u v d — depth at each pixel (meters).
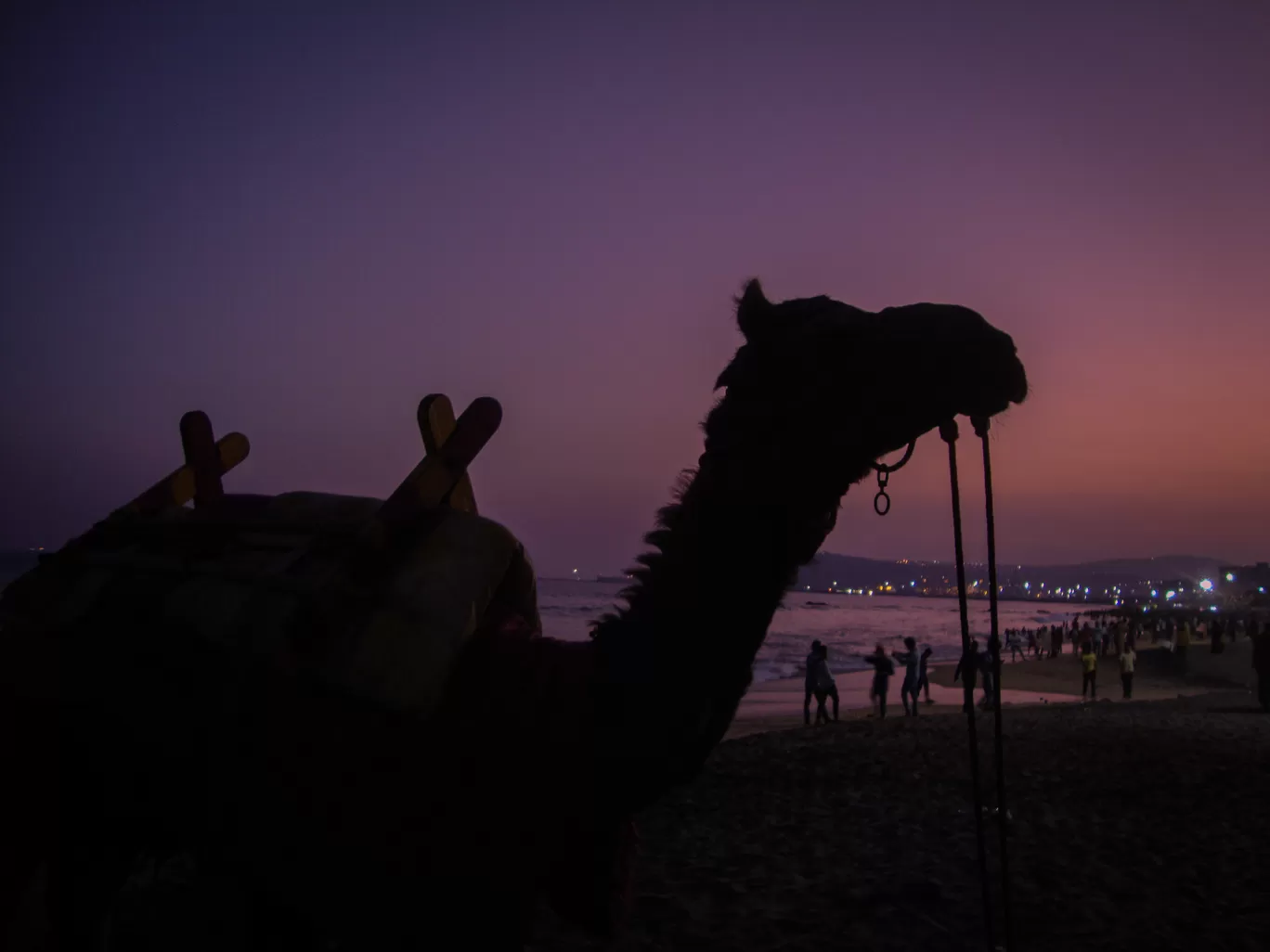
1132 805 7.71
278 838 1.88
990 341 1.89
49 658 2.21
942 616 160.88
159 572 2.26
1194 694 28.83
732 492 1.91
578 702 1.91
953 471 2.24
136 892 5.02
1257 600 162.12
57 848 2.26
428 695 1.87
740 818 7.38
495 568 2.10
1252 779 8.91
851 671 45.22
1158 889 5.25
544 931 4.57
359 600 1.97
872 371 1.86
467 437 2.33
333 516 2.25
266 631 1.95
